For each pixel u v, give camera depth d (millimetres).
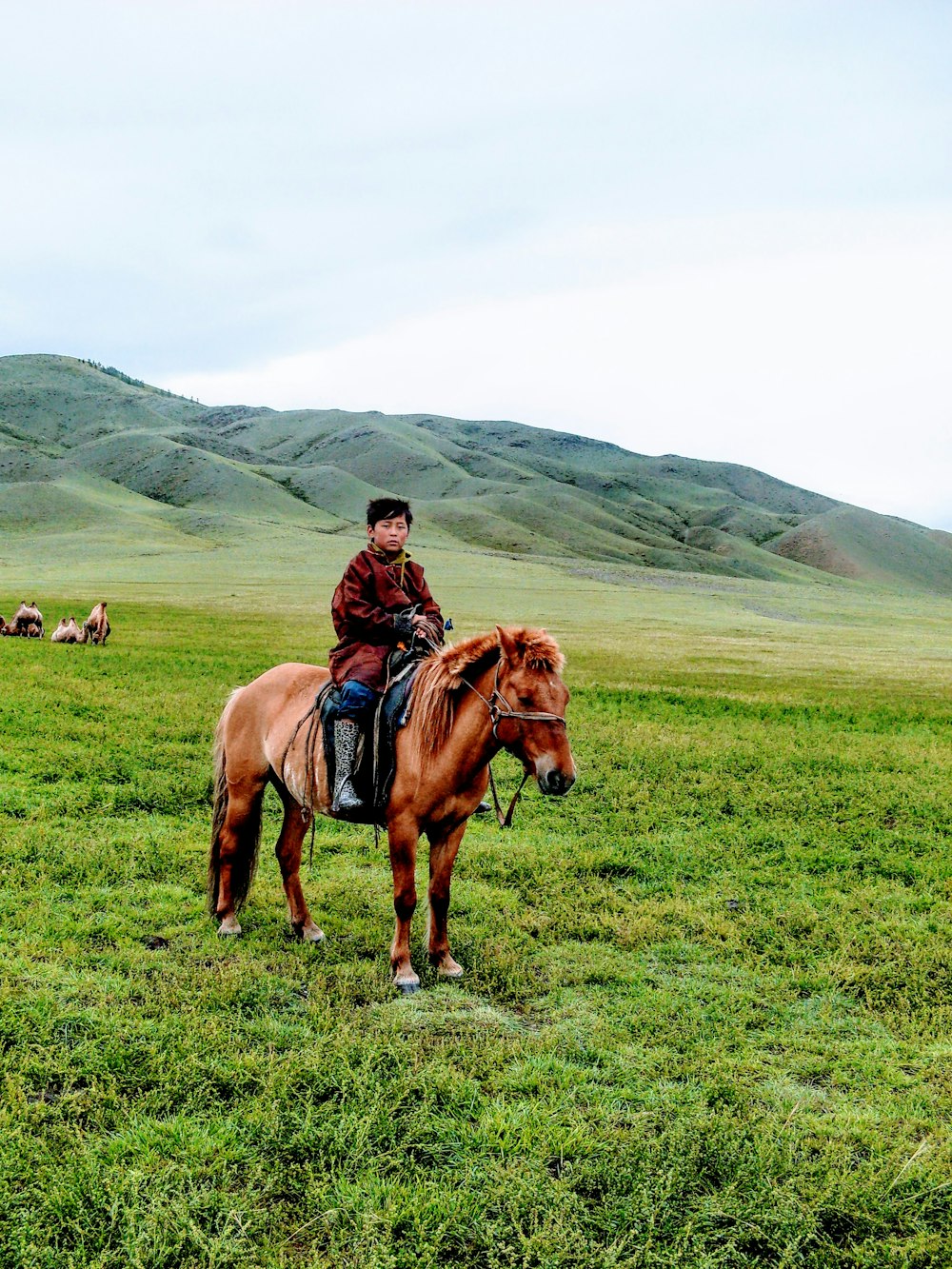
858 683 29656
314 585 77438
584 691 22078
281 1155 4172
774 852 9297
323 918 7152
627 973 6316
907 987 6184
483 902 7598
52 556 108250
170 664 22516
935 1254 3721
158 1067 4754
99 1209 3742
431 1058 5023
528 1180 3975
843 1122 4590
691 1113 4562
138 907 7219
